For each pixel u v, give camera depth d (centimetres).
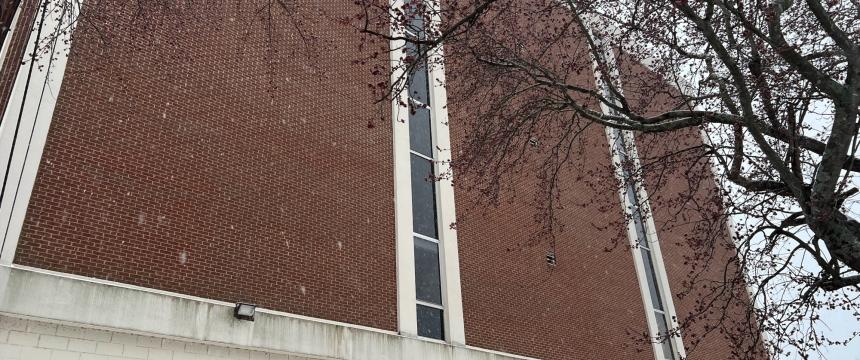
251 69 1268
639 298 1961
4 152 887
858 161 842
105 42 987
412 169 1511
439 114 1627
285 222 1184
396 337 1238
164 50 1142
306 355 1093
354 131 1409
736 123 919
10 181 883
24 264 869
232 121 1190
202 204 1083
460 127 1672
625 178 1538
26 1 995
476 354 1379
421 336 1324
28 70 952
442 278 1427
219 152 1145
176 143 1093
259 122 1233
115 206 983
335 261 1230
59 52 957
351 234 1286
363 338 1183
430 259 1441
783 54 811
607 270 1903
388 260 1328
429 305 1375
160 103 1101
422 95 1645
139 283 962
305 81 1361
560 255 1769
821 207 769
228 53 1243
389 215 1382
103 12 1060
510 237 1648
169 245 1016
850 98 756
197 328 980
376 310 1252
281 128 1265
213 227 1080
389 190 1412
